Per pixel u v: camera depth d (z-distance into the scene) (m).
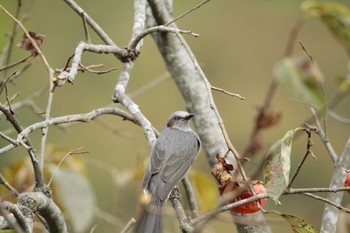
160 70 21.02
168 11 11.83
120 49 10.11
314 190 7.54
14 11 17.25
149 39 21.23
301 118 20.05
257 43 21.80
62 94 19.66
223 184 7.87
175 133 10.61
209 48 21.77
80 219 8.94
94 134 19.25
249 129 20.67
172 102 20.70
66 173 9.06
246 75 21.58
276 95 20.64
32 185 10.25
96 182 18.41
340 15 10.83
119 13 21.20
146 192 9.57
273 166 7.71
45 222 8.60
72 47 20.09
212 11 21.92
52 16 20.23
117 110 9.44
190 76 11.59
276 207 17.16
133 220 8.02
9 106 8.13
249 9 22.02
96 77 20.12
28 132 7.89
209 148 11.28
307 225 7.91
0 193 10.27
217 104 21.12
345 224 8.95
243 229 9.86
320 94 10.13
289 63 10.23
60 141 19.11
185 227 7.66
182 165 10.12
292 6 19.83
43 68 19.12
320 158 19.62
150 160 10.05
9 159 17.17
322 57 21.67
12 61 16.70
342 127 19.92
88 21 10.37
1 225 7.57
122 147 19.19
